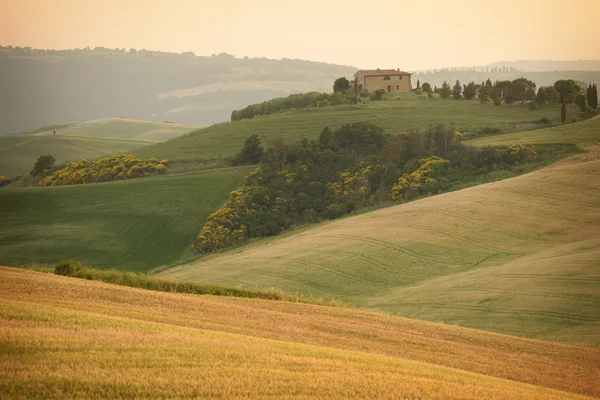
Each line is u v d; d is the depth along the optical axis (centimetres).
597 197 19200
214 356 4375
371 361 5056
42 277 7569
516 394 4394
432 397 3975
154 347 4422
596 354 7281
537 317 10588
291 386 3884
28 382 3556
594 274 12250
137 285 9138
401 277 14525
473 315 11069
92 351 4175
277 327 6475
